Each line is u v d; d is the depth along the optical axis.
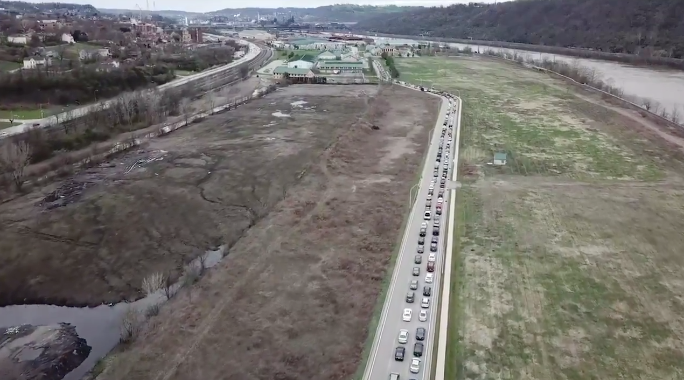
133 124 126.62
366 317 54.06
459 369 46.31
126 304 58.94
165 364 47.44
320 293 58.53
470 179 94.12
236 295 58.12
